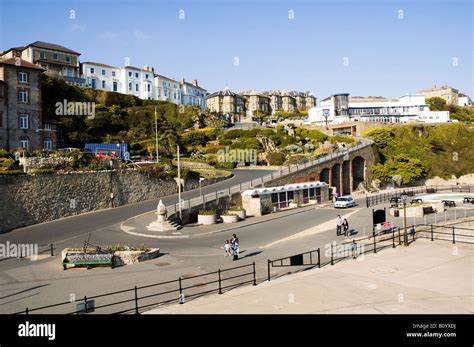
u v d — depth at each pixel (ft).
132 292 58.13
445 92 514.68
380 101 395.75
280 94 553.23
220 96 476.13
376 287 56.95
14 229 111.96
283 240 96.32
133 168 153.89
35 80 170.30
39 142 170.81
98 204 137.39
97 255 72.95
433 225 94.79
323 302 51.39
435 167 266.36
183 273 68.03
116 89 334.44
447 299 51.93
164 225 108.06
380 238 90.33
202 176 185.47
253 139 271.28
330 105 380.99
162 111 316.40
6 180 111.65
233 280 63.05
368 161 235.40
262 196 141.18
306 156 238.48
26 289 61.26
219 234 105.50
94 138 227.81
